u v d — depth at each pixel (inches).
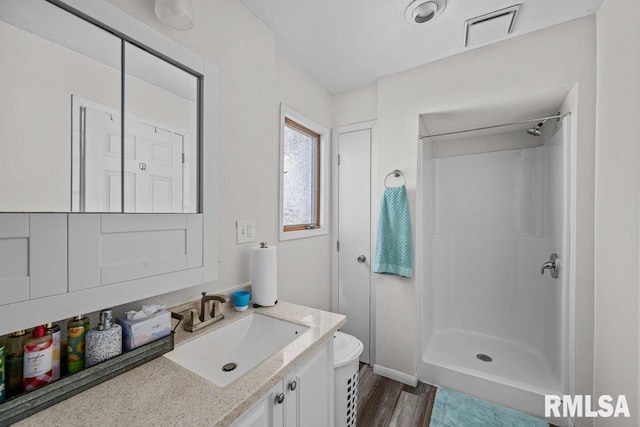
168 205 40.0
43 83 29.0
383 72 80.1
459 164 99.4
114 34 34.4
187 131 42.8
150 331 34.4
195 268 42.8
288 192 80.6
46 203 28.8
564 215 64.2
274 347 46.1
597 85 56.1
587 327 58.2
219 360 42.9
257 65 58.1
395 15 57.1
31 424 23.3
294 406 36.8
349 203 93.0
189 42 44.4
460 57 70.9
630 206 45.5
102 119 33.4
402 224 75.8
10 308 25.2
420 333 80.4
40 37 28.8
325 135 92.3
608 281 51.9
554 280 74.5
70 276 29.1
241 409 26.5
